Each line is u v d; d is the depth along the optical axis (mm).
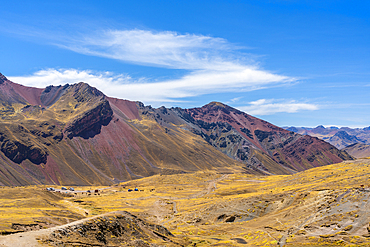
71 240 39688
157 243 52500
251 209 92938
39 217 65625
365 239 49562
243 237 68562
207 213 103312
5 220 52281
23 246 33656
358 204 64188
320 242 52656
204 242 63781
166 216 120938
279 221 75312
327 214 65562
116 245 44469
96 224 46562
